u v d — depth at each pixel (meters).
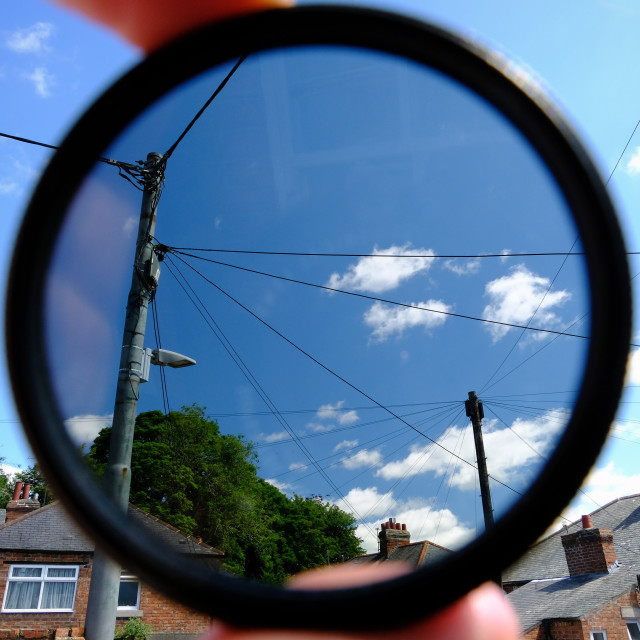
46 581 17.30
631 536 19.22
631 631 14.52
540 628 15.09
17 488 22.61
